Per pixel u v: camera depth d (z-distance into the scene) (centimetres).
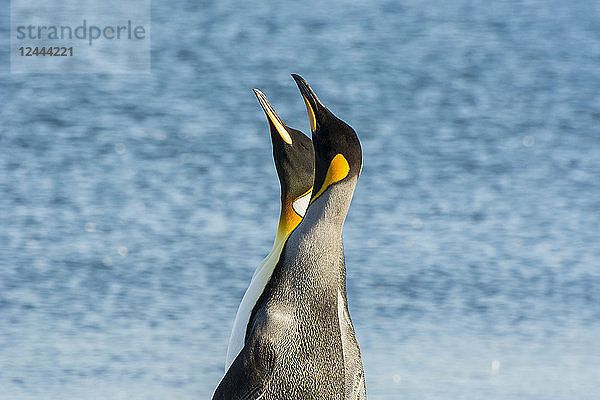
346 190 616
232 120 2272
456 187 1866
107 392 960
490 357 1095
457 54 2978
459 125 2331
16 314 1192
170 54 2894
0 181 1792
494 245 1541
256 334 593
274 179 1853
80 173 1858
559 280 1399
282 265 615
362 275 1387
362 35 3167
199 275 1356
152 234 1529
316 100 632
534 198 1806
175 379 999
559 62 2922
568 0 3678
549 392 998
